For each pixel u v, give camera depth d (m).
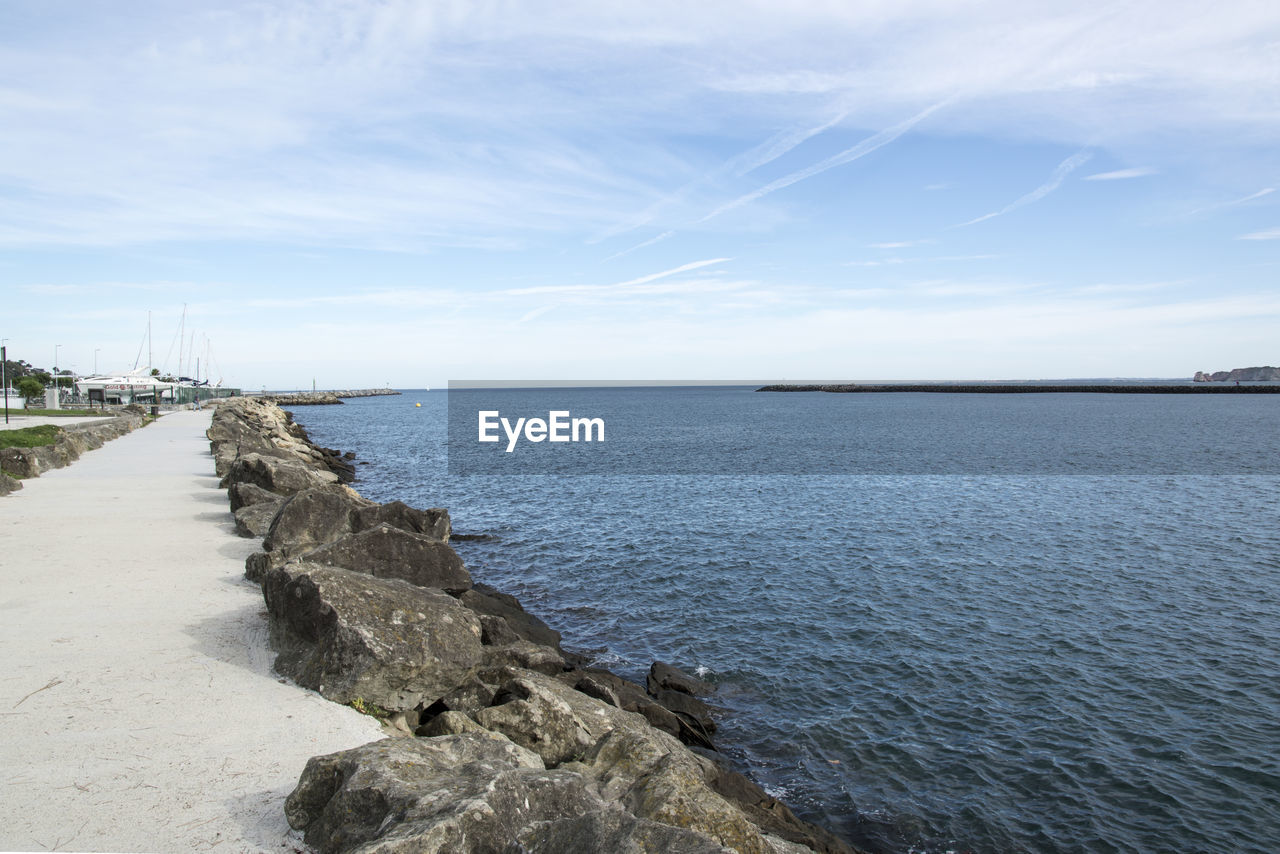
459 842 4.88
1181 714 13.25
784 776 11.23
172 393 96.12
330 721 7.77
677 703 12.84
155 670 8.95
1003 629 17.39
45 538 15.92
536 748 8.01
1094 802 10.69
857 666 15.21
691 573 22.06
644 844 4.95
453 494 37.47
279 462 20.89
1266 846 9.82
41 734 7.29
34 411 64.56
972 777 11.27
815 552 24.81
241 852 5.54
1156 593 20.23
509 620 15.54
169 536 16.34
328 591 8.69
